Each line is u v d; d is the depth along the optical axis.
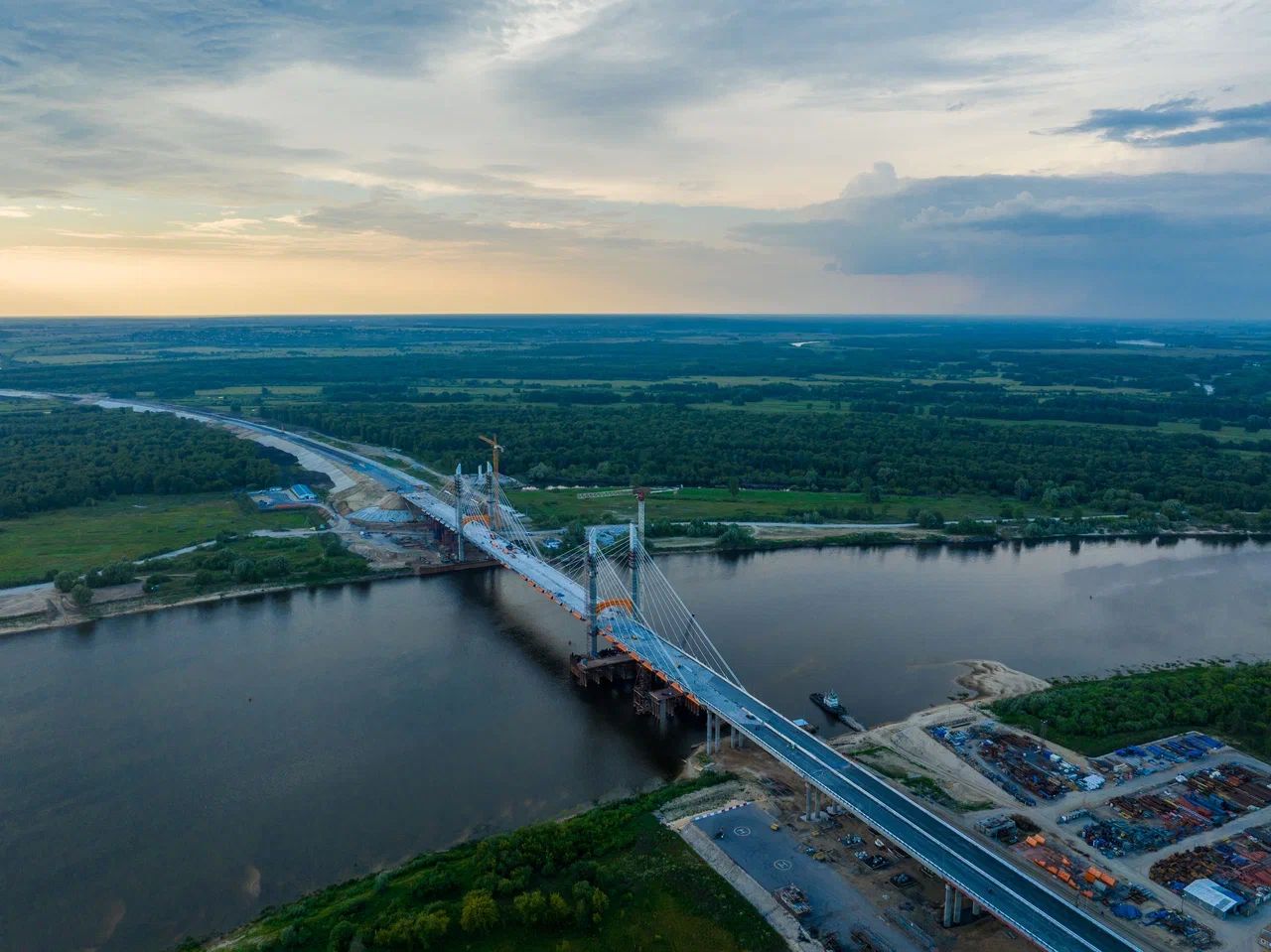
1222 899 123.31
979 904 116.06
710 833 142.62
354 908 125.62
